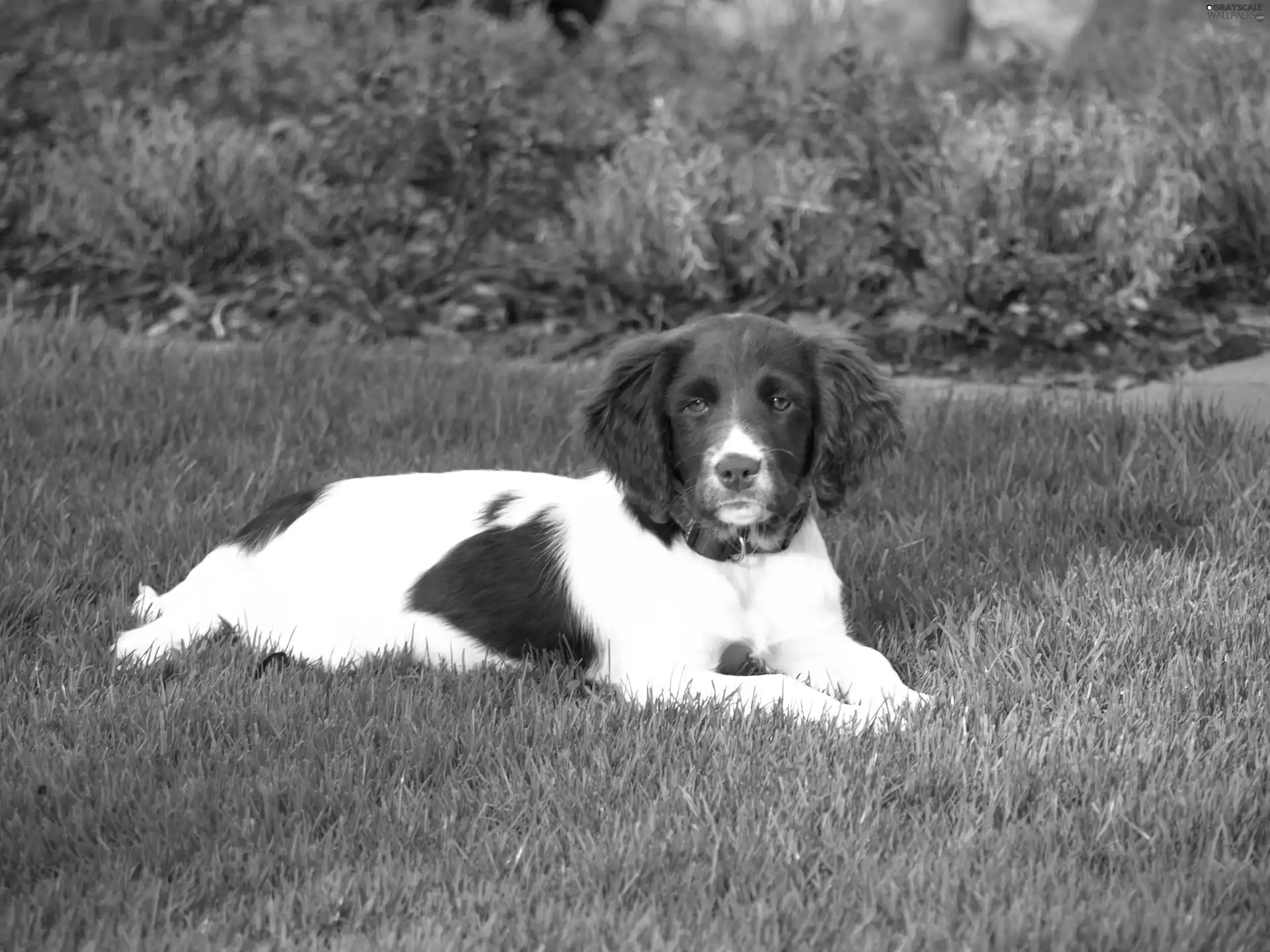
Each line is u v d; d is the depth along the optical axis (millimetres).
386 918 4043
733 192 12188
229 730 5270
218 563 6809
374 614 6359
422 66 14258
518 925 3967
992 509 7766
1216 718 5168
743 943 3859
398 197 13297
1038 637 5922
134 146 13695
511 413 9492
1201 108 13344
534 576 6168
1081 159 11891
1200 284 12117
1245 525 7027
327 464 8742
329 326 12086
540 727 5230
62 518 7457
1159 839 4367
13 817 4523
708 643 5887
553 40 16594
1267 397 9922
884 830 4473
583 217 12453
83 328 11180
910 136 12906
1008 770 4754
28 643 6203
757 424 5707
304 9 16625
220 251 13156
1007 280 11234
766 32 18906
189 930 3941
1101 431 8766
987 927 3898
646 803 4633
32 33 16047
